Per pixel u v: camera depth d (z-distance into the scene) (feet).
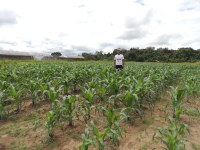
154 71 43.24
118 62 46.11
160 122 20.79
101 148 13.14
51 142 16.84
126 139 17.28
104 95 23.39
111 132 14.93
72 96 18.30
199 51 210.79
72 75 32.09
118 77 29.91
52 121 16.88
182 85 41.88
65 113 19.48
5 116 21.72
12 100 26.76
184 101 29.14
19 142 16.99
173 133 12.93
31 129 19.24
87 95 19.84
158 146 16.14
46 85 24.71
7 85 25.54
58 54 278.05
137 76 36.19
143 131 18.79
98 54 255.09
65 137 17.62
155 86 27.73
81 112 22.02
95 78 31.81
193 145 16.12
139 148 15.89
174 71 48.67
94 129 13.53
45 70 40.93
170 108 25.18
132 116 22.07
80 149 12.54
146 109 24.76
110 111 15.92
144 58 220.64
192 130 19.19
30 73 40.57
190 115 23.09
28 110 24.27
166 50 227.20
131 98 19.98
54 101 19.27
